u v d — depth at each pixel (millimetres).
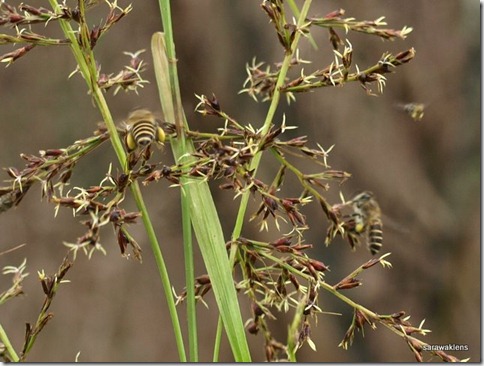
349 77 3270
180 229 11500
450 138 12695
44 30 11414
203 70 11320
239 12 11312
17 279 3328
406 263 12664
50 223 11367
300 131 11461
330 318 12133
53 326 11242
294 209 3199
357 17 11375
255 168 3279
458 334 12680
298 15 3459
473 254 12758
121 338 11406
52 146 11406
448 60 12469
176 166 3131
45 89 11500
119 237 2994
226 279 3301
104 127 3291
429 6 12250
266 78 3650
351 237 3506
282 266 3277
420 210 12609
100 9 10898
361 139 11805
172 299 3189
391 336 12391
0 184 11234
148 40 11102
